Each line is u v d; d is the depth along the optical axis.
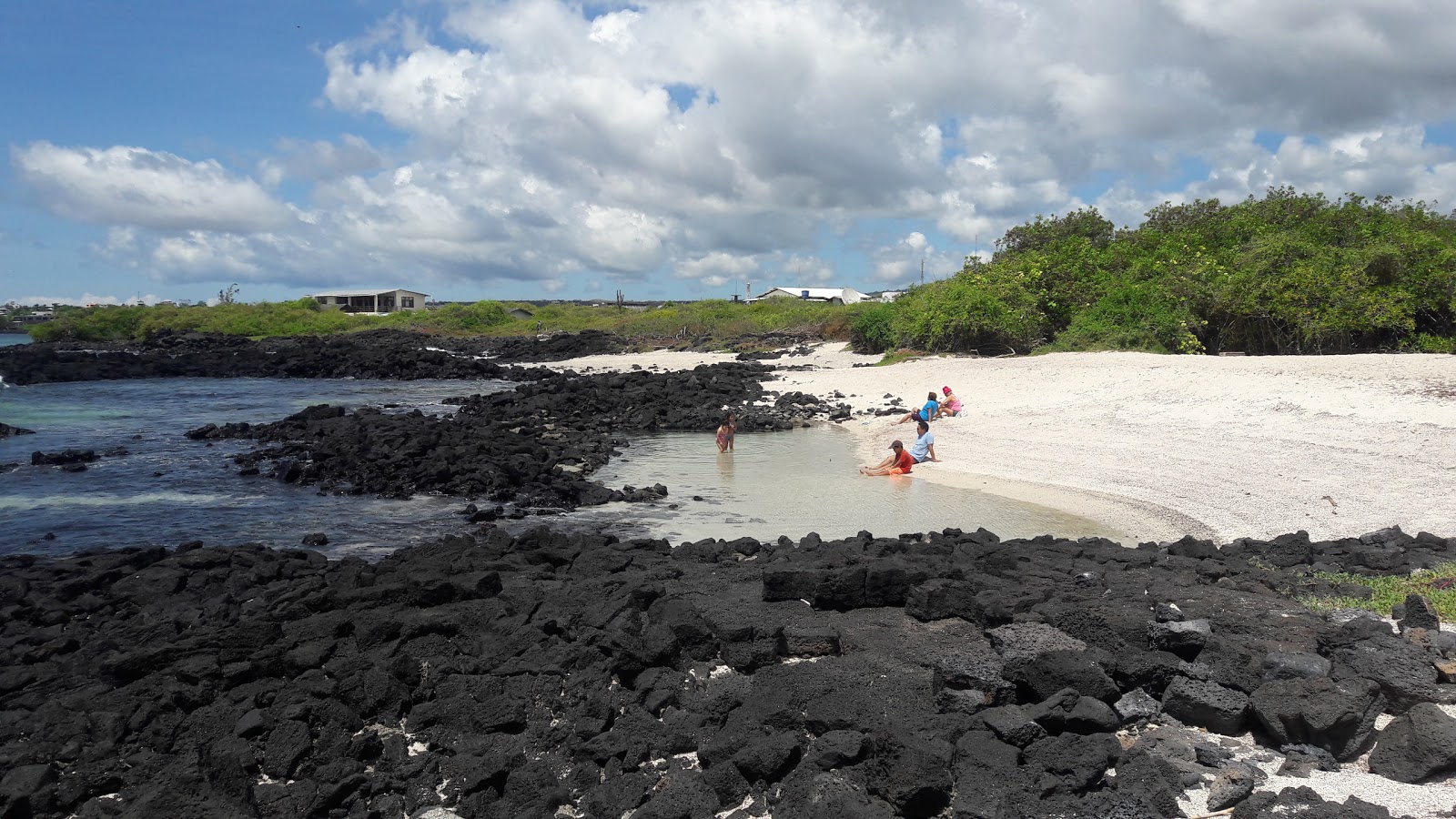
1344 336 29.12
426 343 66.81
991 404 24.89
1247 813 5.02
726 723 6.32
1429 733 5.45
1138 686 6.58
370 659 7.35
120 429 25.83
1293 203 37.62
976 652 7.01
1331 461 15.44
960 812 5.14
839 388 32.25
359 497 17.09
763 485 18.00
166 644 7.65
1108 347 31.20
